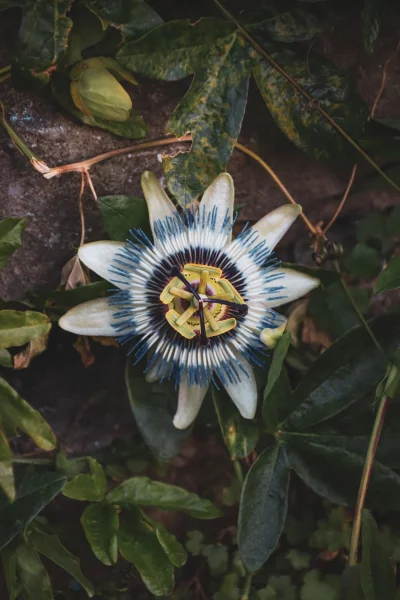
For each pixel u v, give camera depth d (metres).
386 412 0.36
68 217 0.36
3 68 0.34
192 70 0.34
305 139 0.36
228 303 0.33
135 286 0.33
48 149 0.35
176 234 0.33
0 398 0.33
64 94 0.34
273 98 0.35
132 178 0.36
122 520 0.36
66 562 0.35
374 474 0.35
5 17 0.34
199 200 0.35
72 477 0.36
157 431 0.35
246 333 0.34
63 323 0.33
